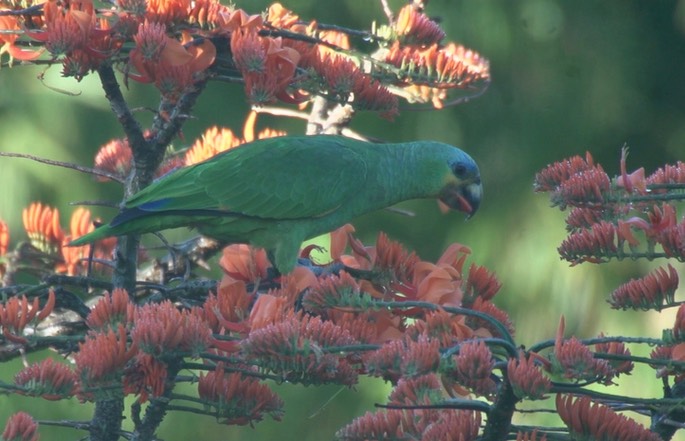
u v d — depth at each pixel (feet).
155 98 63.82
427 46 32.12
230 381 22.30
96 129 63.05
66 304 28.32
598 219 25.17
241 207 30.83
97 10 28.12
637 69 61.31
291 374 19.99
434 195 34.88
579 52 61.26
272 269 32.30
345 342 20.13
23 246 35.24
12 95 61.52
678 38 61.82
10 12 26.96
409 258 26.43
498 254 59.88
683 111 61.77
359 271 26.45
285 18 31.09
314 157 32.07
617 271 57.41
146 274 34.88
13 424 18.40
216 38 28.48
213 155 33.86
